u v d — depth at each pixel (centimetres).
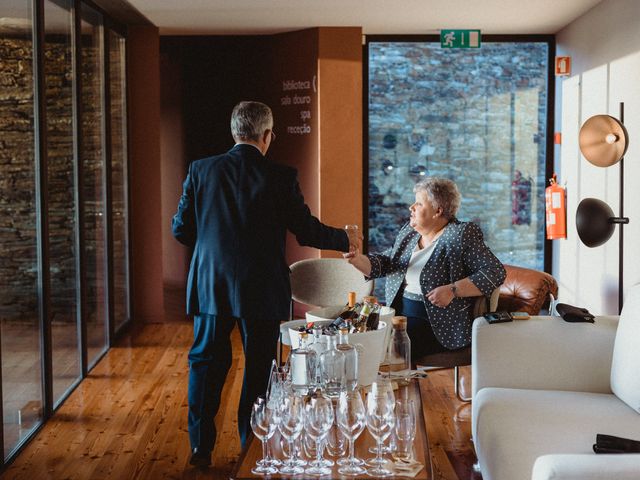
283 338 346
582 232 483
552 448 251
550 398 299
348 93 682
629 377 287
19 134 394
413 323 396
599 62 602
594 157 493
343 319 311
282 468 223
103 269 586
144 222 688
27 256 405
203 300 335
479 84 739
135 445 391
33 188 416
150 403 462
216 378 342
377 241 755
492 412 286
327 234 344
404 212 752
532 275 470
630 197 539
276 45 714
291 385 250
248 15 637
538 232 748
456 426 416
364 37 734
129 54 672
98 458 373
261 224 330
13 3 387
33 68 416
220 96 779
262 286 329
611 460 184
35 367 418
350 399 226
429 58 738
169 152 831
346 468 221
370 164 748
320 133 684
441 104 742
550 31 716
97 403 463
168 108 823
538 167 744
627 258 546
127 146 671
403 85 741
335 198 688
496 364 325
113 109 625
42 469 360
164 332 659
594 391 320
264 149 343
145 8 599
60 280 468
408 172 748
